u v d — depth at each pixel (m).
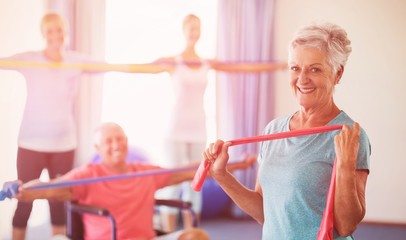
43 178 4.09
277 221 1.45
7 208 4.02
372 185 4.68
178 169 3.13
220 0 4.74
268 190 1.47
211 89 4.87
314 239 1.38
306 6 4.75
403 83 4.62
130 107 4.61
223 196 4.66
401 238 4.32
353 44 4.65
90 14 4.39
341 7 4.67
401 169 4.64
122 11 4.54
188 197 4.29
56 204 3.55
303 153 1.42
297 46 1.40
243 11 4.74
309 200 1.39
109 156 3.03
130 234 2.97
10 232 4.01
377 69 4.63
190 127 4.27
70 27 4.30
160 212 4.21
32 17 4.18
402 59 4.61
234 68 4.74
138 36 4.58
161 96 4.65
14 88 4.00
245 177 4.77
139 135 4.63
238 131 4.82
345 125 1.34
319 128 1.41
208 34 4.84
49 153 3.77
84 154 4.41
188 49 4.31
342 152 1.32
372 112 4.66
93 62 4.30
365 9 4.62
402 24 4.59
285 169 1.43
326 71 1.38
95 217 2.93
